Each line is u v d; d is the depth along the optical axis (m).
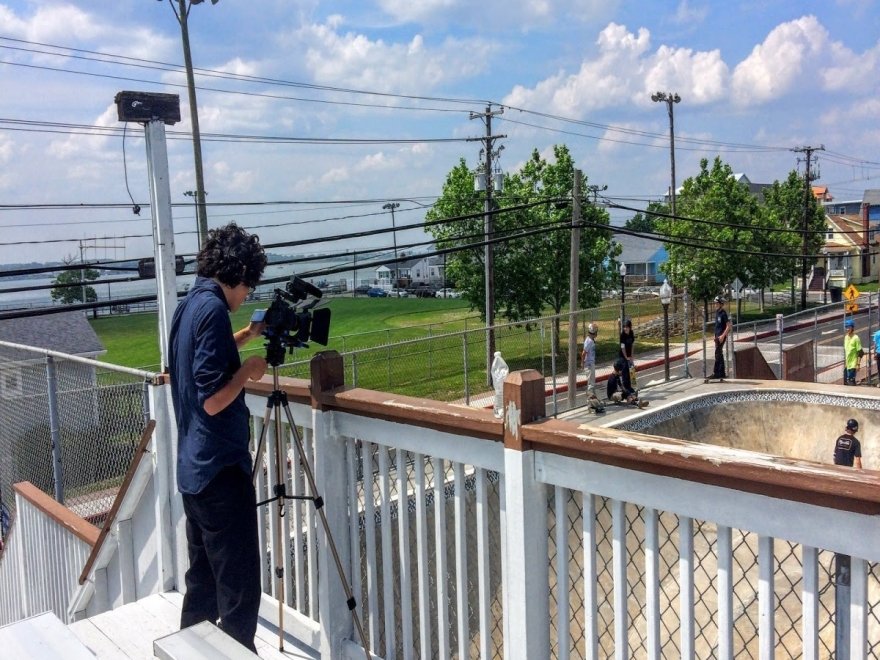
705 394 20.02
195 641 2.05
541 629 2.26
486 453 2.37
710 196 41.41
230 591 2.80
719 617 1.83
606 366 26.83
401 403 2.60
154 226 3.99
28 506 6.32
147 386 4.48
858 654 1.60
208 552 2.85
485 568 2.47
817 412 18.97
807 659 1.68
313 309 2.96
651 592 1.96
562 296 32.31
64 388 6.21
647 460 1.83
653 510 1.95
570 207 30.77
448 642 2.67
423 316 58.03
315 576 3.20
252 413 3.55
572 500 2.62
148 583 4.36
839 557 1.65
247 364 2.66
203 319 2.61
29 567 6.39
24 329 25.83
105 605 4.82
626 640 2.08
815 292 67.88
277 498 3.00
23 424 6.94
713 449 1.76
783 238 45.38
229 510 2.78
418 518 2.69
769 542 1.71
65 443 6.13
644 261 71.56
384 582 2.91
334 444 3.02
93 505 5.58
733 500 1.74
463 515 2.53
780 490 1.62
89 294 72.19
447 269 32.12
